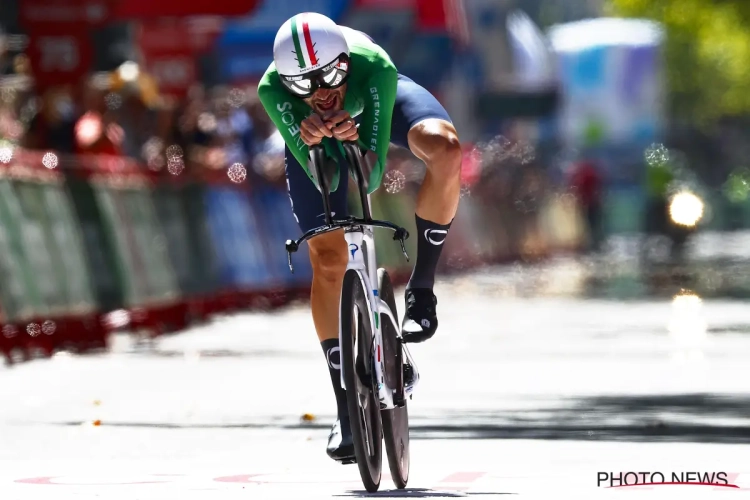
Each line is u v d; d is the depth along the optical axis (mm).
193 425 25609
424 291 19297
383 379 18359
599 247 123312
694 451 21969
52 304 39406
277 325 50375
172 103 51156
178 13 52094
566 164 126250
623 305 59156
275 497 17984
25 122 45812
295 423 25844
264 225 57781
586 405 27859
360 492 18422
